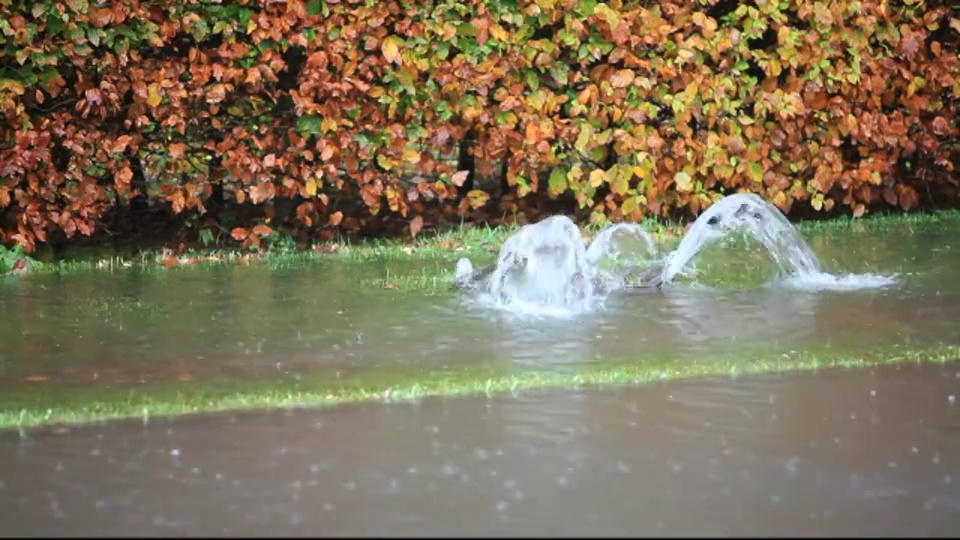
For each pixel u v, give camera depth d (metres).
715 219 15.17
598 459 8.23
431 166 16.22
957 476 7.96
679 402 9.49
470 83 15.92
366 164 16.69
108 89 15.05
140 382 10.20
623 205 16.62
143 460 8.27
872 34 17.55
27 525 7.21
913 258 15.38
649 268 14.74
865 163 17.52
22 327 12.21
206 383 10.15
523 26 16.16
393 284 14.12
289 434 8.78
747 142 17.00
